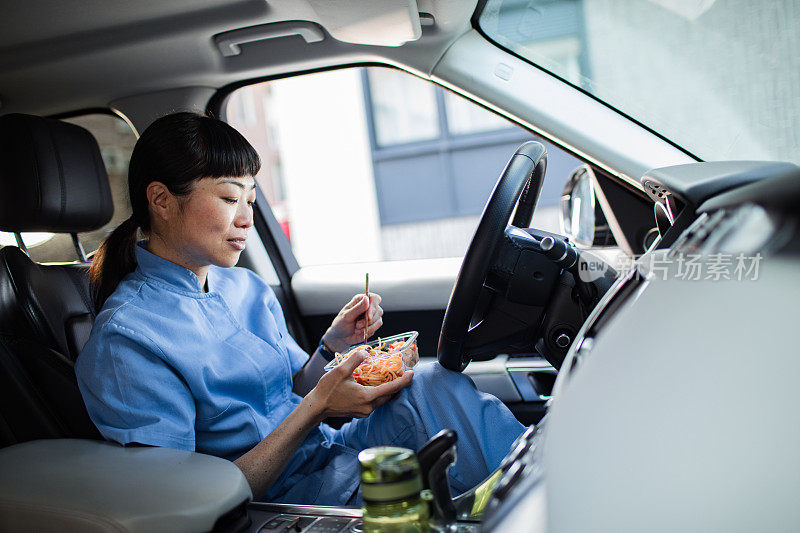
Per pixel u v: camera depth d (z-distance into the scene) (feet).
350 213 25.03
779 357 1.45
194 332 3.94
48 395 4.08
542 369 5.65
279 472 3.66
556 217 24.44
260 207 7.10
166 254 4.17
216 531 2.85
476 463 3.52
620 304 2.15
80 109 6.60
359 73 26.25
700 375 1.50
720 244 1.77
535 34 5.36
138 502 2.73
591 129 5.24
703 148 5.33
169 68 6.03
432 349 6.59
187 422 3.63
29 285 4.52
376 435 3.95
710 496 1.37
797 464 1.35
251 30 5.47
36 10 4.87
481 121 27.14
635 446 1.48
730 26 5.71
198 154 3.85
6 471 3.08
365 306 4.76
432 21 5.14
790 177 1.74
